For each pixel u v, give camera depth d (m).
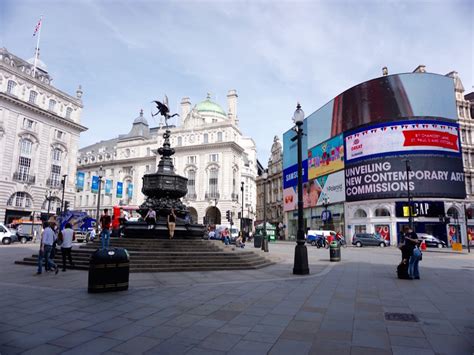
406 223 38.22
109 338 5.02
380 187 39.84
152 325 5.68
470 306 7.25
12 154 44.19
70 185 52.34
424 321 6.05
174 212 17.69
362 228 42.00
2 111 43.22
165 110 19.64
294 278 11.26
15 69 44.75
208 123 65.62
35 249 24.72
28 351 4.47
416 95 39.56
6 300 7.40
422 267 15.55
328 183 48.34
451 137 39.38
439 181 38.03
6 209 43.19
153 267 12.28
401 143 39.22
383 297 8.16
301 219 12.66
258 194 77.56
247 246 34.41
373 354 4.46
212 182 62.91
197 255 13.62
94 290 8.17
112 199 73.69
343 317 6.30
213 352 4.50
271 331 5.42
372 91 42.12
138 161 72.38
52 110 50.50
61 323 5.75
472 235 38.72
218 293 8.41
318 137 51.50
